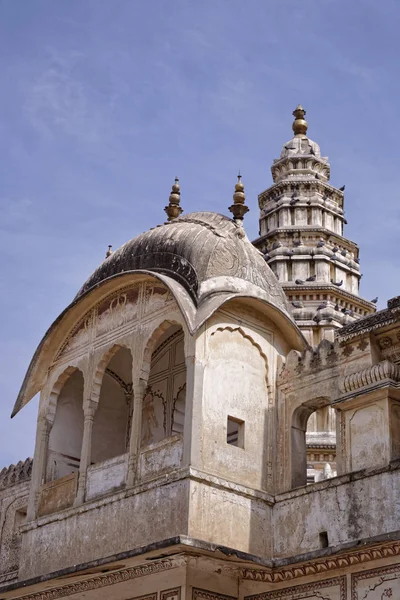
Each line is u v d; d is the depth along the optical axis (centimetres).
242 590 1534
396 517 1380
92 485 1681
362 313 3152
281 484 1589
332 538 1459
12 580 2038
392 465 1406
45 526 1730
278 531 1545
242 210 1792
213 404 1564
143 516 1542
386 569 1362
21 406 1864
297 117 3534
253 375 1639
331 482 1491
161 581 1509
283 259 3159
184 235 1717
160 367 2002
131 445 1630
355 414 1499
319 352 1608
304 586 1464
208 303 1590
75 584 1627
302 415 1639
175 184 1986
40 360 1872
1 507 2178
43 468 1814
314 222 3256
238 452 1570
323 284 3066
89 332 1823
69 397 1903
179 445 1550
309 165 3388
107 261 1833
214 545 1398
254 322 1669
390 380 1461
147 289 1730
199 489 1492
